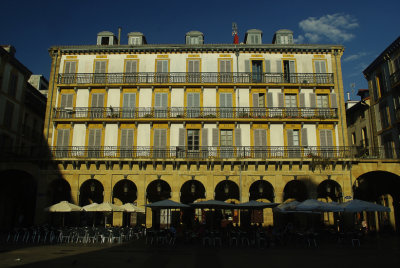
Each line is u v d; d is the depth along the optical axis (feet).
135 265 50.60
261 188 105.81
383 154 126.41
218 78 119.03
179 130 114.52
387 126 123.75
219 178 107.96
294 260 57.11
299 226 111.24
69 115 117.29
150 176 108.68
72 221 111.96
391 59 121.08
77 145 115.03
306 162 107.76
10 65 120.98
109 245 79.20
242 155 111.34
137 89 118.83
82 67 122.31
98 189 116.57
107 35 127.65
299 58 121.60
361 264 52.70
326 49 121.08
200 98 118.01
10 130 120.67
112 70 121.70
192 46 120.57
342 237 85.92
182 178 108.06
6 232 109.91
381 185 126.62
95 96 119.55
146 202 110.52
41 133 147.54
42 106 146.00
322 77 119.44
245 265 51.62
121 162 108.88
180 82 118.21
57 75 120.88
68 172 109.70
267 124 115.55
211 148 112.57
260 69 122.83
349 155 111.55
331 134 115.03
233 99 117.80
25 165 110.22
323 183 115.24
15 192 128.88
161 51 122.11
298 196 114.42
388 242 88.28
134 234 95.20
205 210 112.68
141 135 115.44
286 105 119.44
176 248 74.74
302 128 114.52
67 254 62.23
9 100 120.47
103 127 115.75
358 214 132.05
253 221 108.17
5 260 54.34
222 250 71.61
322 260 57.11
